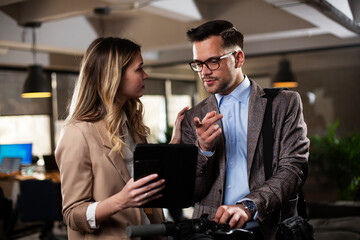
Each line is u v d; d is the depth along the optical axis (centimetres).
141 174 132
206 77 164
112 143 154
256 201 148
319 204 421
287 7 405
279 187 154
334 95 731
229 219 143
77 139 150
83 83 159
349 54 716
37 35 622
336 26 412
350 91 719
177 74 867
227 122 174
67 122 156
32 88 620
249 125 168
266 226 161
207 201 173
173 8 538
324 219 398
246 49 801
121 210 146
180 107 869
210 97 181
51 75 771
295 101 169
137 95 163
